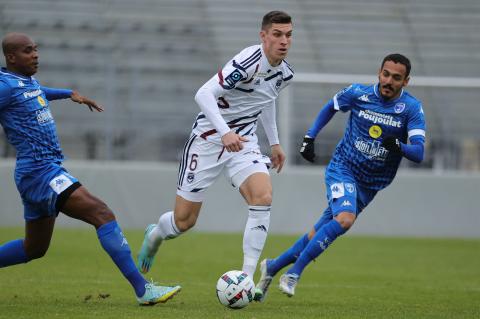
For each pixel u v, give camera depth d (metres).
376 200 56.44
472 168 62.41
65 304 22.45
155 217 55.88
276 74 24.08
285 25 23.22
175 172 55.97
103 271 32.91
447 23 75.75
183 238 50.81
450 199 56.34
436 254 45.44
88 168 55.66
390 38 74.56
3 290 26.06
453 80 55.44
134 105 65.81
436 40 74.31
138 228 55.75
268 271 24.73
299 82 55.25
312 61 72.50
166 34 72.19
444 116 65.31
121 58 69.38
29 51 21.14
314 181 55.59
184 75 69.19
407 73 23.97
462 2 77.12
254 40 73.19
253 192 23.48
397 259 42.59
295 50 73.44
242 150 24.17
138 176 55.94
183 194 25.00
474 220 56.22
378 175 25.28
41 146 21.06
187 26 73.31
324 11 76.94
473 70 71.88
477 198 56.31
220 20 74.31
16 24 71.25
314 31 75.19
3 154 60.84
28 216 21.62
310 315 21.50
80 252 40.50
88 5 73.06
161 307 21.97
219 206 55.78
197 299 24.86
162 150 64.56
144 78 68.00
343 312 22.50
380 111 24.61
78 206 21.06
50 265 34.62
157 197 55.91
